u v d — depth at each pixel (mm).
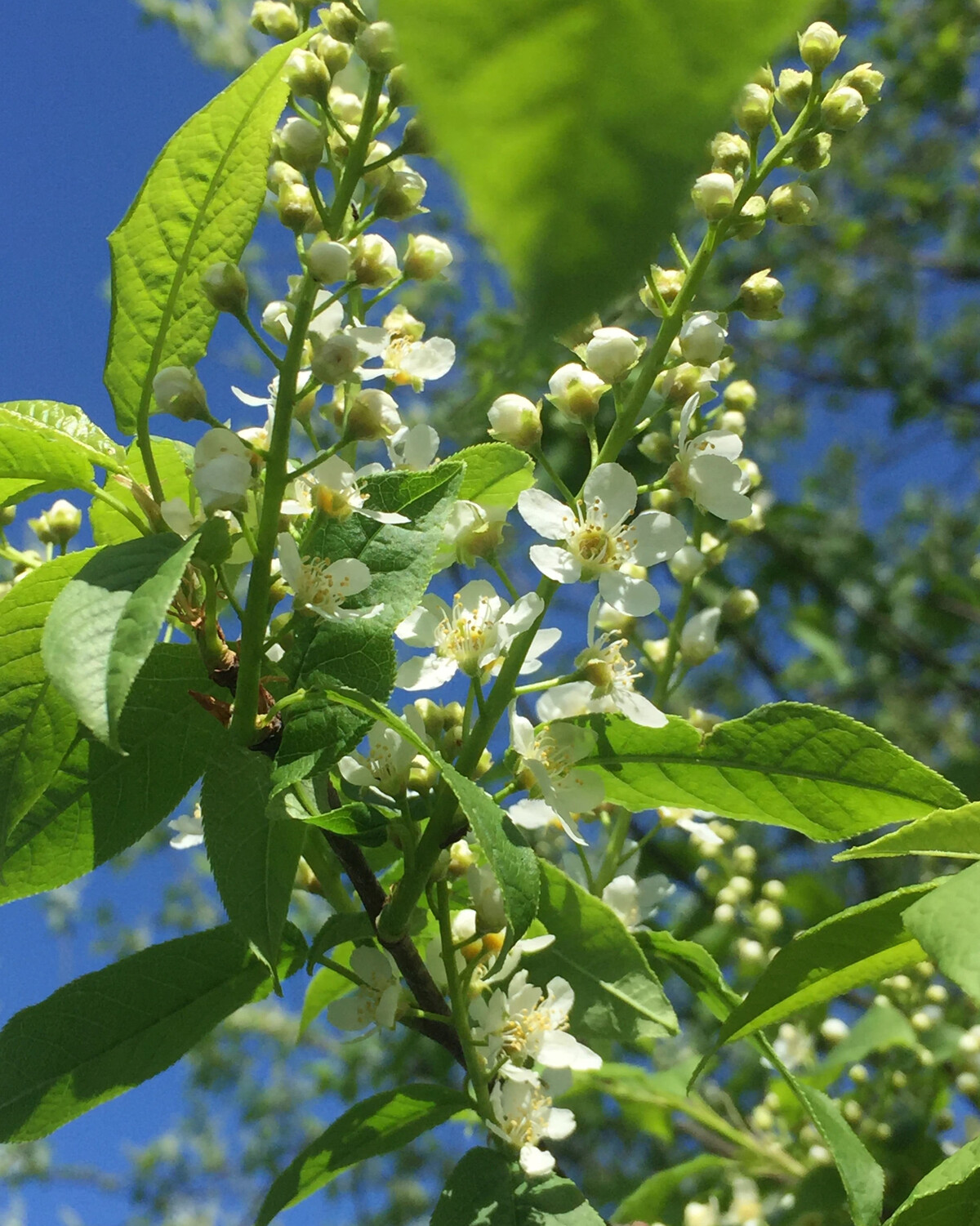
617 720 203
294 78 188
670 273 201
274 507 179
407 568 189
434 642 196
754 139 197
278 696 189
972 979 160
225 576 190
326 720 182
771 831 580
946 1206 175
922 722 640
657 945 225
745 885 289
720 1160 279
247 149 181
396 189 190
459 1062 201
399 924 192
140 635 164
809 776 201
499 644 194
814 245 794
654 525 195
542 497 196
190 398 185
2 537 216
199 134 179
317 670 187
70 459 188
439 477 193
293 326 177
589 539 194
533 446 194
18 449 187
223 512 186
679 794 206
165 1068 196
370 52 183
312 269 176
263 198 183
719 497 195
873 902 182
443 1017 196
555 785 200
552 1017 199
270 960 178
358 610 187
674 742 203
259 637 181
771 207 196
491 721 192
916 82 736
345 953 216
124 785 190
